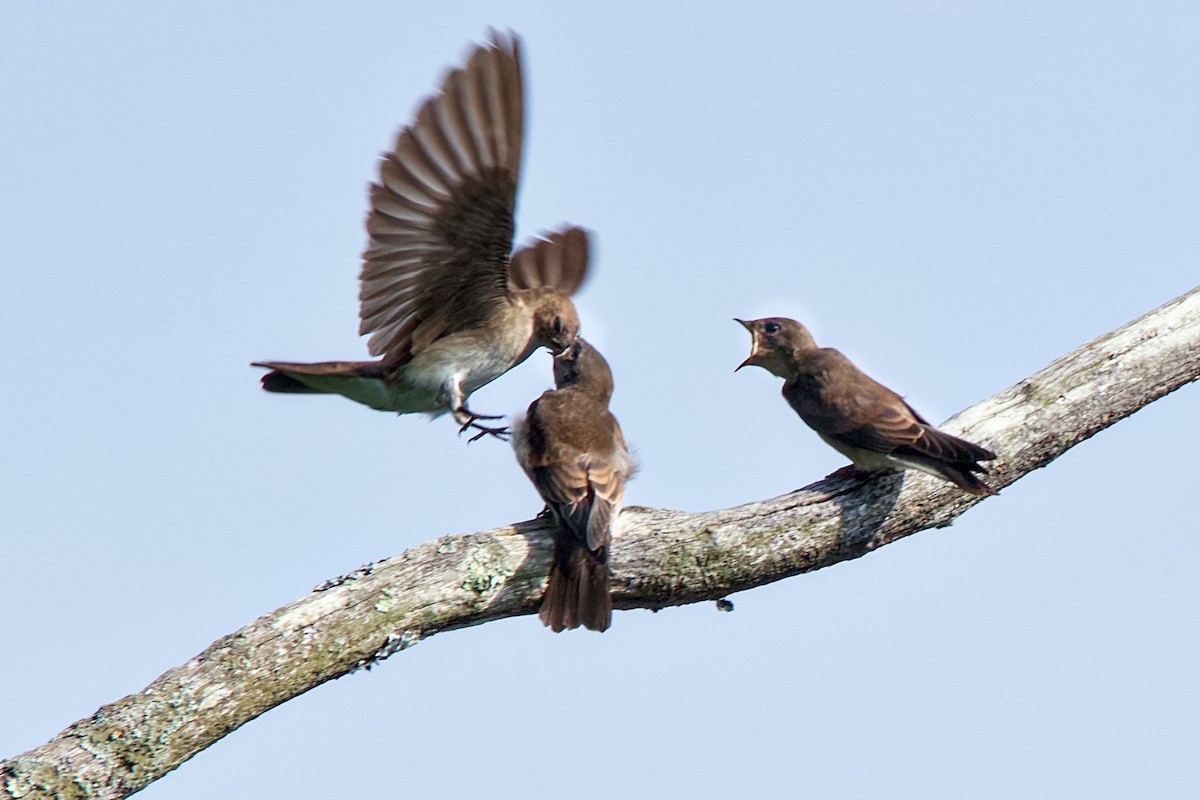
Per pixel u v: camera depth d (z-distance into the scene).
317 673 10.88
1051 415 12.87
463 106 11.09
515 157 11.46
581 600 11.45
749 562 12.01
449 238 12.34
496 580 11.45
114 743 10.17
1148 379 13.08
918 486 12.51
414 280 12.85
